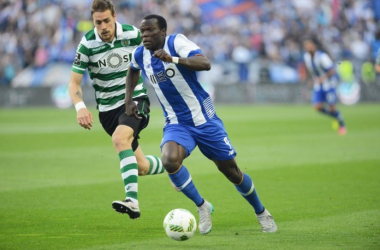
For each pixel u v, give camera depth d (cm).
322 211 2698
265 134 6388
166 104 2314
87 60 2611
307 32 12662
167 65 2233
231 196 3134
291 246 2055
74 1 12369
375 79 12281
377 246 2039
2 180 3662
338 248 2017
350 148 5162
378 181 3528
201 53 2180
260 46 12475
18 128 7312
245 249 2020
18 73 12031
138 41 2644
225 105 11694
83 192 3259
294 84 12056
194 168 4159
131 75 2400
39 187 3416
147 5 12500
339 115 6488
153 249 2038
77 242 2153
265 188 3341
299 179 3628
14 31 12300
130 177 2398
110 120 2720
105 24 2544
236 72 12169
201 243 2122
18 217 2608
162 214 2694
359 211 2678
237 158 4584
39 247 2078
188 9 12675
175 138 2255
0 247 2078
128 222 2512
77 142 5847
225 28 12694
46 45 12069
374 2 13438
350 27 13025
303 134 6388
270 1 13038
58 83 11775
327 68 6506
